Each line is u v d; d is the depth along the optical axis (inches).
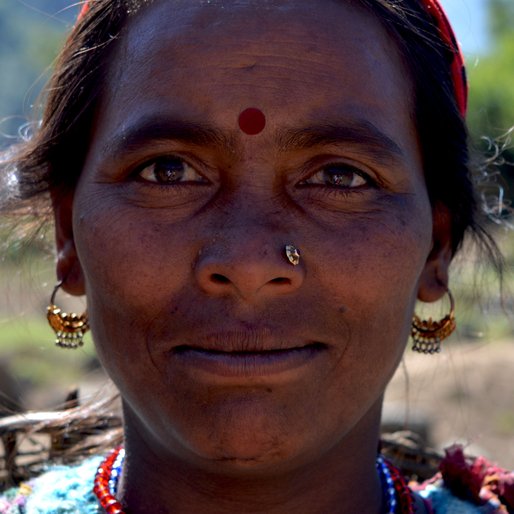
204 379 69.7
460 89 91.7
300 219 73.6
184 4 76.7
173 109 73.7
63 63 87.1
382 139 75.7
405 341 79.0
